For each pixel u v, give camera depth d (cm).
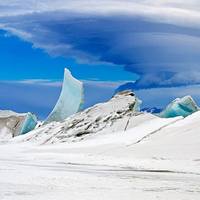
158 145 7712
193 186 3547
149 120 11912
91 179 3878
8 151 10238
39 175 4109
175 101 13125
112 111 13288
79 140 11769
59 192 2847
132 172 4931
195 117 9525
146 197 2784
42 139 12938
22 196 2620
